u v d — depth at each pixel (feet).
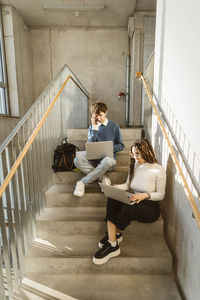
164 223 6.48
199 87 3.77
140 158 5.70
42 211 6.78
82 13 15.85
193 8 4.01
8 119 13.65
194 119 4.00
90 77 18.74
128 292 4.81
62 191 7.25
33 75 18.65
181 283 4.91
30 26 18.02
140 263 5.32
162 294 4.75
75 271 5.42
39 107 6.73
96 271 5.41
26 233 5.69
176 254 5.31
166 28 6.09
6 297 4.81
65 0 14.21
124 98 18.90
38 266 5.43
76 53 18.45
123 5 14.62
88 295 4.75
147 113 9.78
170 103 5.63
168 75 5.85
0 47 14.61
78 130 9.78
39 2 14.44
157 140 7.32
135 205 5.18
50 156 7.86
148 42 15.31
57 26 18.07
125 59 18.43
